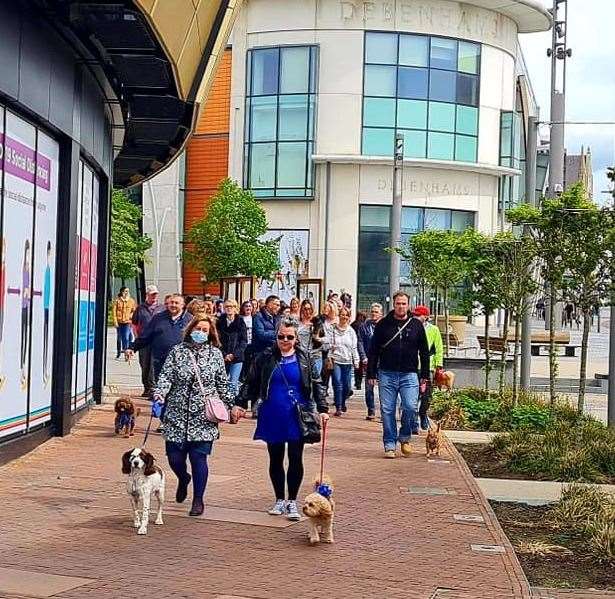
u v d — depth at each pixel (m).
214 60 16.78
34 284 13.84
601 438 15.00
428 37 50.44
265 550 8.77
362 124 49.97
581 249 15.11
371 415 19.50
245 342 19.05
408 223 50.38
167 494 11.01
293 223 50.62
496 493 12.20
